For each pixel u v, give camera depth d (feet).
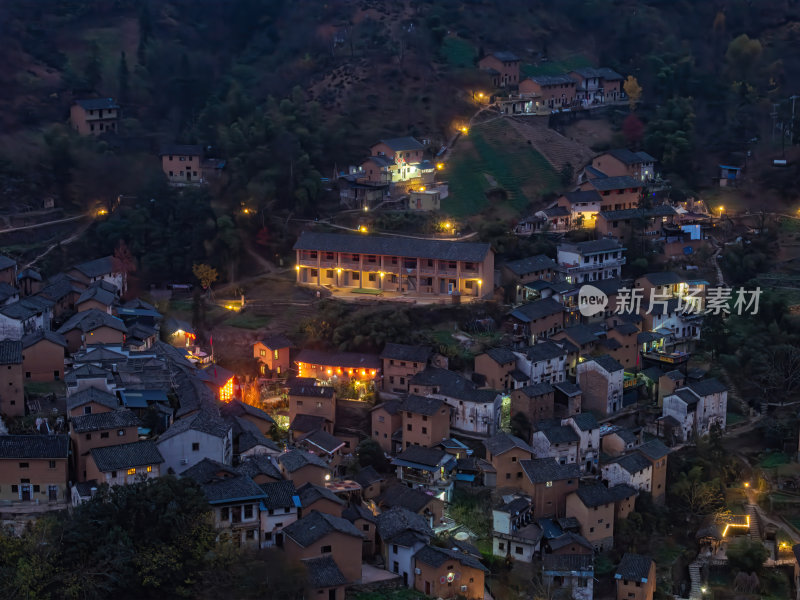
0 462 385.91
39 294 529.45
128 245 618.03
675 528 470.80
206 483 389.60
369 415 499.92
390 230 629.51
